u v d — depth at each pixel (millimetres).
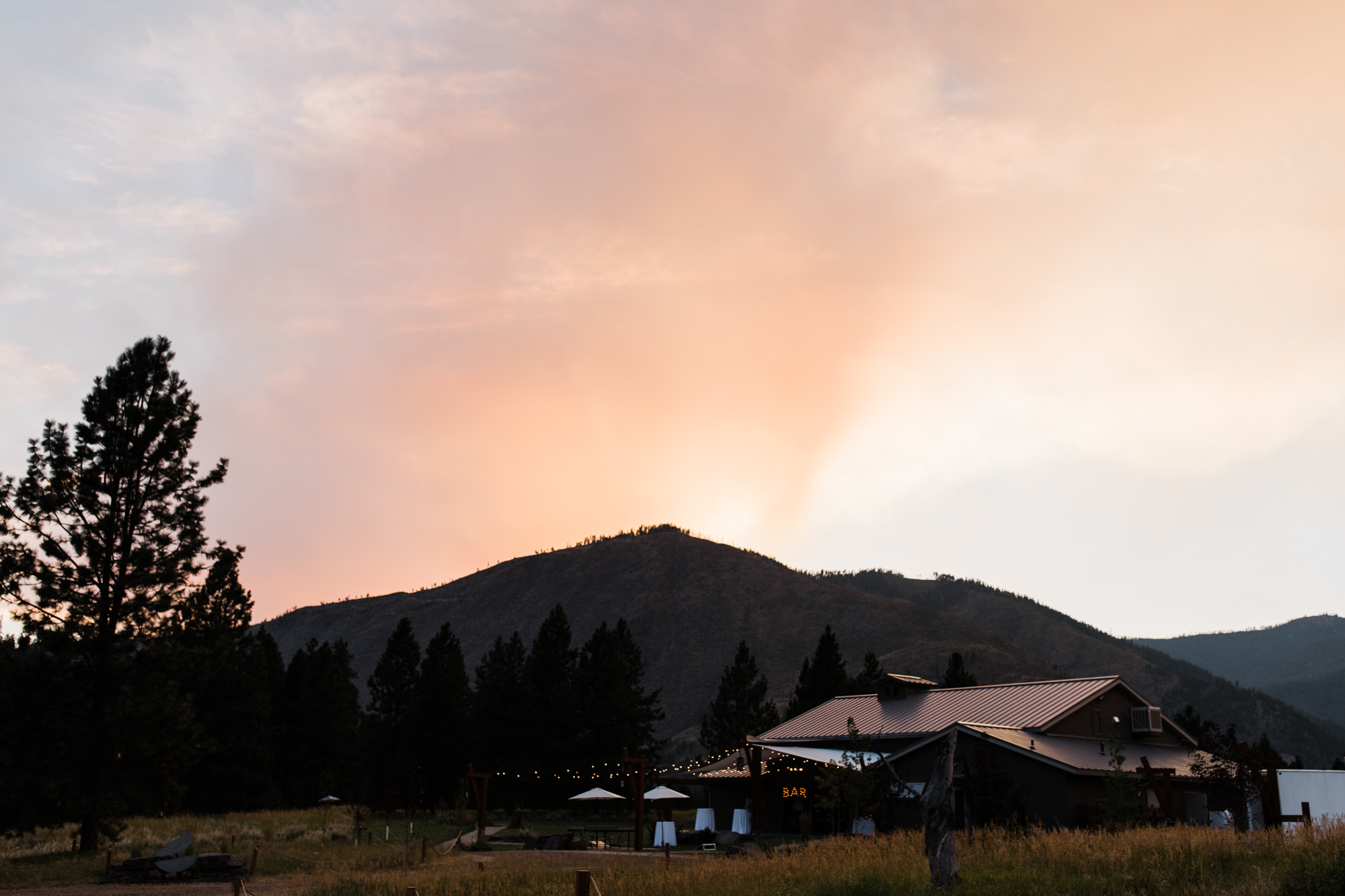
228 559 36594
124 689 31656
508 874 21625
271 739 69375
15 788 29578
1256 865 15617
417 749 70188
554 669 70750
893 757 36625
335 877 24078
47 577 32281
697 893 16734
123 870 24828
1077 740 38469
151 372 35312
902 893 14938
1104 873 15594
